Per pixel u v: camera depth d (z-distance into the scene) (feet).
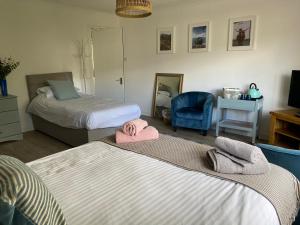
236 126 12.94
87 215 3.61
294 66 11.78
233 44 13.58
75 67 17.28
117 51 18.57
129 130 6.70
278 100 12.54
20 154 11.39
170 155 5.76
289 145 11.17
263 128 13.26
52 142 13.00
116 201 3.95
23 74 14.70
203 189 4.25
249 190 4.16
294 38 11.58
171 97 16.89
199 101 14.70
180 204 3.83
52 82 14.73
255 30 12.66
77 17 16.75
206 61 14.93
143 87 18.51
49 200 2.97
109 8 16.80
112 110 11.88
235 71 13.84
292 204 4.36
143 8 7.09
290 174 4.94
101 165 5.27
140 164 5.30
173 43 16.19
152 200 3.96
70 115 11.68
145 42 17.65
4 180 2.60
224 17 13.71
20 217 2.59
